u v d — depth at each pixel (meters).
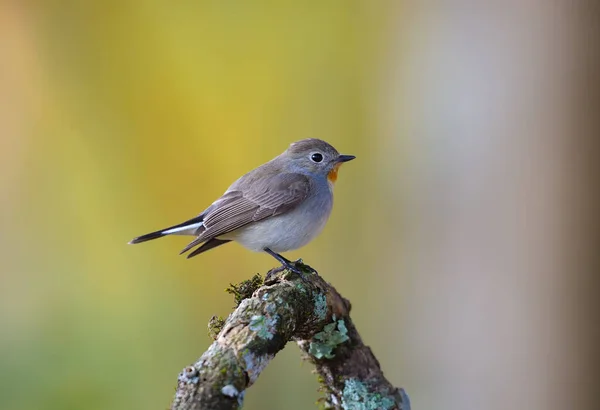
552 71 10.88
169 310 12.97
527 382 11.02
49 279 13.05
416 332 12.11
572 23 10.74
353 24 13.07
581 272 10.80
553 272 10.93
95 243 13.29
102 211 13.38
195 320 12.95
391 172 12.80
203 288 13.16
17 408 10.93
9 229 13.12
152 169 13.46
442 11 11.67
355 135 13.28
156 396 11.70
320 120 13.48
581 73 10.74
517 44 11.03
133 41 13.29
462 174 11.55
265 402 11.81
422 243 12.09
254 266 13.15
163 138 13.47
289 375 11.83
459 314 11.60
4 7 12.87
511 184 11.12
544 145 10.93
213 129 13.53
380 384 5.71
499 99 11.17
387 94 12.87
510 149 11.12
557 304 10.93
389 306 12.60
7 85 13.06
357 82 13.20
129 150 13.41
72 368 11.65
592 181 10.75
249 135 13.52
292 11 13.28
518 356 11.07
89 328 12.54
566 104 10.82
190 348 12.60
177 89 13.46
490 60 11.23
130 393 11.57
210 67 13.42
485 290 11.31
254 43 13.42
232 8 13.32
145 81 13.38
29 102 13.16
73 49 13.18
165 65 13.42
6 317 12.48
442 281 11.86
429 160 11.90
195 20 13.33
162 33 13.34
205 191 13.51
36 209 13.23
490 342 11.23
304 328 5.60
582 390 10.83
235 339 4.76
